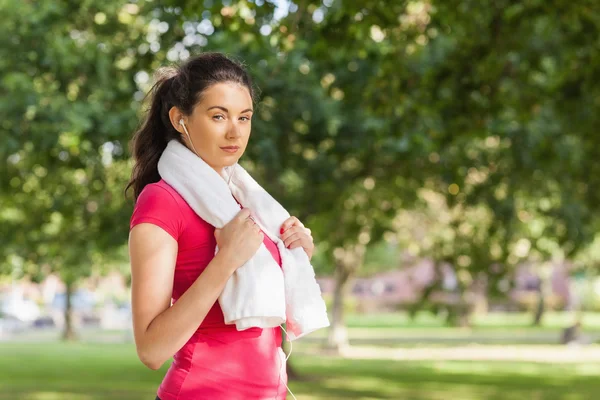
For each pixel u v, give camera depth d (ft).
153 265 8.98
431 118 46.50
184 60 10.04
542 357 102.37
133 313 8.98
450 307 84.74
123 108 50.44
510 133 55.62
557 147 55.26
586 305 232.12
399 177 67.41
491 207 63.93
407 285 242.99
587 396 62.28
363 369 84.99
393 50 37.91
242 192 10.11
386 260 140.77
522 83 43.60
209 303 8.80
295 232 10.03
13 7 48.42
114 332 170.81
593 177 56.29
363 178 66.08
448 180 60.39
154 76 10.15
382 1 30.73
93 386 67.15
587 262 135.13
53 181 59.67
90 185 58.70
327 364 91.09
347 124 56.08
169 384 9.35
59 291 224.74
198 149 9.50
